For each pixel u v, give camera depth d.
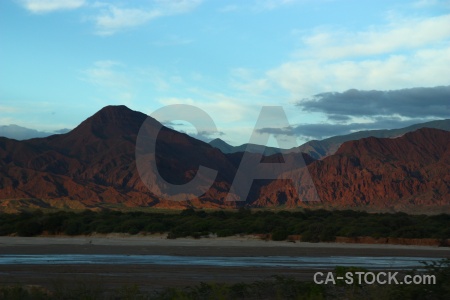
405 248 52.62
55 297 17.95
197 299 16.89
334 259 40.31
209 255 43.62
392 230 62.91
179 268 33.38
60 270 32.19
